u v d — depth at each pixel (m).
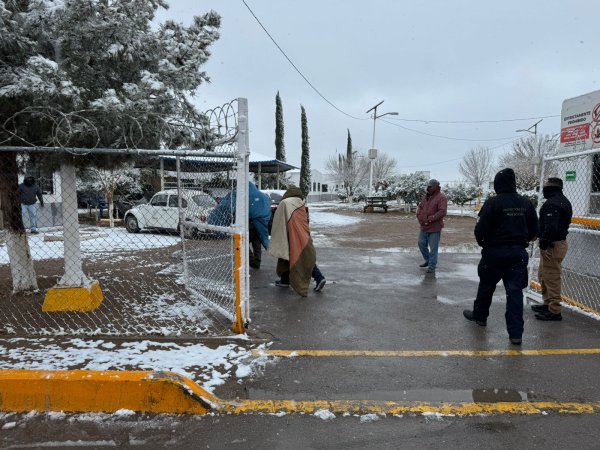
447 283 7.13
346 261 9.16
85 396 3.17
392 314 5.41
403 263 8.97
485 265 4.65
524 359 4.09
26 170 5.88
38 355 3.92
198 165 5.86
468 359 4.08
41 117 4.48
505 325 5.05
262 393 3.41
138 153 4.40
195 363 3.85
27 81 4.09
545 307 5.46
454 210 35.81
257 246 8.17
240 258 4.48
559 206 5.05
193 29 6.19
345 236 15.12
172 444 2.79
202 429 2.95
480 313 4.95
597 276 7.36
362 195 47.19
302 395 3.38
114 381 3.17
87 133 4.70
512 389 3.51
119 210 19.38
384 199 29.77
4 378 3.18
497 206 4.50
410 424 3.02
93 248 10.64
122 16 4.77
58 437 2.87
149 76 4.95
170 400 3.15
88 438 2.86
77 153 4.48
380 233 16.17
